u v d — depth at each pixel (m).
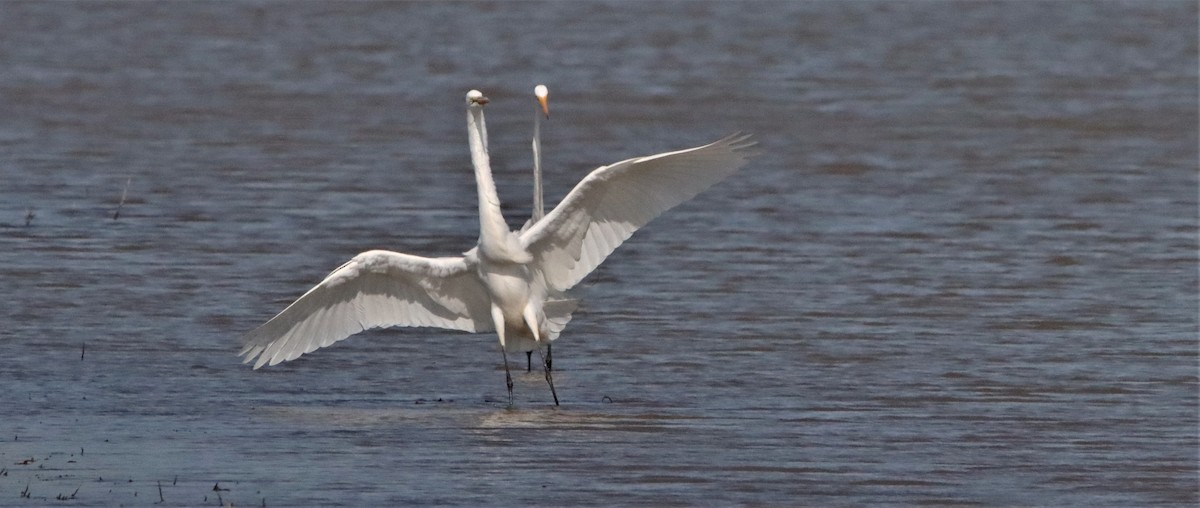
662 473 10.91
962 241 19.94
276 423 12.19
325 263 18.36
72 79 35.25
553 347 14.97
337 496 10.28
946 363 14.31
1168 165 25.98
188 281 17.31
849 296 17.00
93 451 11.24
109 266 17.88
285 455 11.24
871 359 14.47
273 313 16.02
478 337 15.38
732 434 11.95
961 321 15.94
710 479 10.78
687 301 16.73
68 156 25.80
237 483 10.52
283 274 17.75
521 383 13.69
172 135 28.23
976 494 10.52
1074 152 27.27
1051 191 23.55
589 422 12.31
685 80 36.50
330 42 43.03
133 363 14.05
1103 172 25.28
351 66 38.66
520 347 12.90
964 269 18.36
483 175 12.48
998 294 17.14
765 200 22.59
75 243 19.05
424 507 10.07
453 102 33.28
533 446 11.57
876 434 11.98
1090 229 20.75
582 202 12.05
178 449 11.34
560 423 12.27
